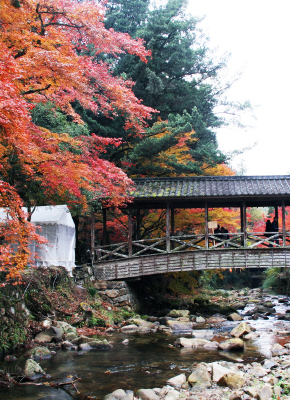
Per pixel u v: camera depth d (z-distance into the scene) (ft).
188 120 67.26
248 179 60.44
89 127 71.15
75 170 36.22
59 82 31.14
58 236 50.03
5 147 30.42
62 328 37.91
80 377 25.99
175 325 46.24
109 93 39.68
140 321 47.93
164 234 78.18
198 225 76.07
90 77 38.45
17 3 30.14
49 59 27.66
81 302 46.52
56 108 49.08
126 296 56.44
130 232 60.80
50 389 23.72
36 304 38.58
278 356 31.07
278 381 23.85
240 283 147.33
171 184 61.00
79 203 50.34
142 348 34.63
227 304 74.13
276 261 57.62
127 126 43.68
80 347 33.86
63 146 42.70
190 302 69.51
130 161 68.28
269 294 99.81
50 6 33.83
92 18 34.55
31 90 34.35
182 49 80.53
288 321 51.49
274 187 57.21
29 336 34.22
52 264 48.73
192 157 73.72
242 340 35.04
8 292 34.22
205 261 58.70
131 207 61.67
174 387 24.07
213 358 30.86
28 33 30.22
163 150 67.67
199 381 24.29
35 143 34.22
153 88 74.54
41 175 41.98
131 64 79.46
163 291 80.48
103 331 42.83
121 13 90.48
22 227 27.02
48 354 31.48
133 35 87.25
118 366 28.60
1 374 25.62
